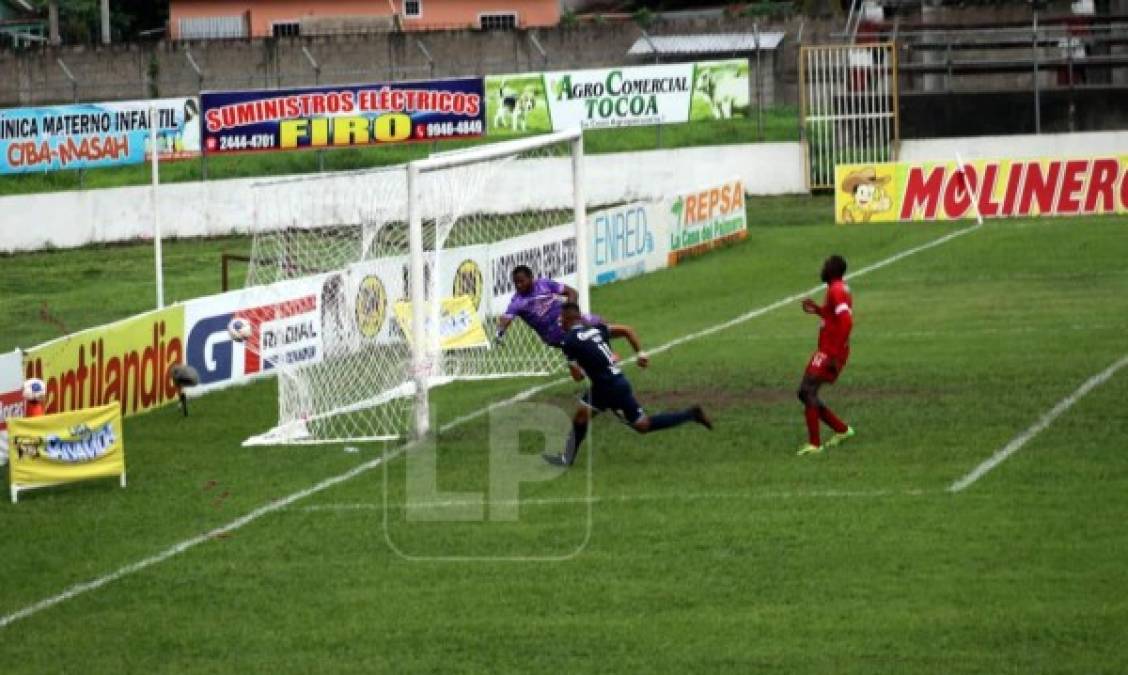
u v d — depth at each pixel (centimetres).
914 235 9069
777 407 5347
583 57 13475
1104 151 10581
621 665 3198
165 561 4047
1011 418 5003
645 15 14588
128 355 5800
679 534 4022
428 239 7825
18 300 8625
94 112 10238
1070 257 8050
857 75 11244
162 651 3428
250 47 13112
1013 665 3097
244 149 10469
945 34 12244
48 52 12812
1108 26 11869
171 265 9419
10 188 10638
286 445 5247
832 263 4712
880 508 4144
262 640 3453
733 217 9262
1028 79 12812
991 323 6588
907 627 3312
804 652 3212
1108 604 3375
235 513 4450
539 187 10631
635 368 6156
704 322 7075
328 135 10569
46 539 4297
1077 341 6122
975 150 10681
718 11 16088
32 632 3594
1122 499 4103
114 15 16300
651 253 8594
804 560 3769
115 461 4819
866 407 5244
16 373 5209
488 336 6956
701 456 4775
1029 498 4153
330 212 8056
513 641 3356
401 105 10612
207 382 6219
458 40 13338
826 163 10800
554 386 5897
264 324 6438
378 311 6738
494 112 10875
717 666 3167
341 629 3488
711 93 11038
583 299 6294
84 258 9775
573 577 3741
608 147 11356
